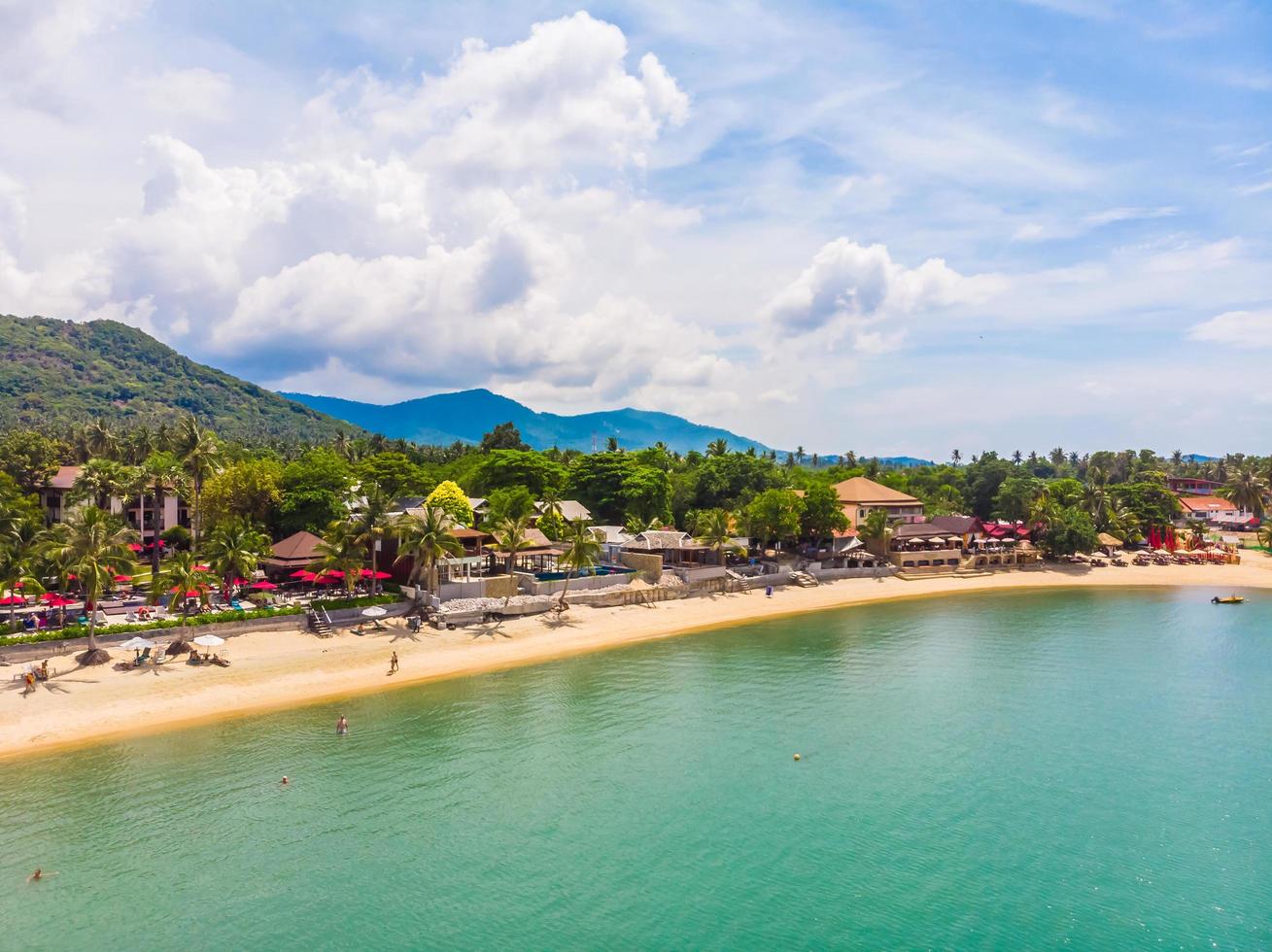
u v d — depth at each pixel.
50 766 49.19
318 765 50.88
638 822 44.62
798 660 78.94
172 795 46.25
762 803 47.06
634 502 136.12
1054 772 51.94
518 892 37.75
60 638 64.56
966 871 40.22
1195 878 39.84
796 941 34.47
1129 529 163.00
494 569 104.56
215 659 67.75
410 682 68.25
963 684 70.94
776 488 150.38
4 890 36.78
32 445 141.25
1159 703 66.00
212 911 35.69
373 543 85.44
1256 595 122.62
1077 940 34.81
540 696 65.94
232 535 77.38
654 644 84.81
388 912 35.94
